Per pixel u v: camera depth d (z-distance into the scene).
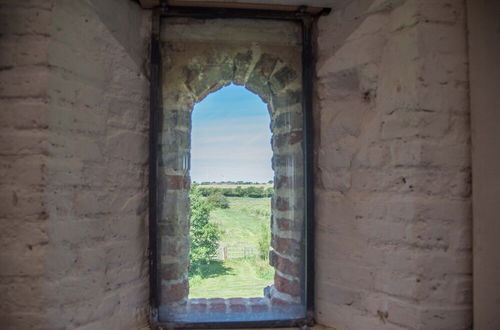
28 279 0.94
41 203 0.94
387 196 1.08
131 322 1.17
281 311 1.28
